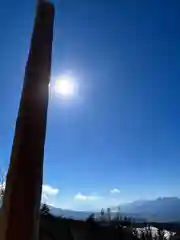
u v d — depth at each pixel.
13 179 3.20
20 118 3.42
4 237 3.04
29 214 3.12
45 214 16.81
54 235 15.21
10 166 3.28
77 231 17.88
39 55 3.65
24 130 3.37
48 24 3.78
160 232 24.11
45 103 3.56
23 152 3.29
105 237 20.14
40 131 3.43
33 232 3.11
